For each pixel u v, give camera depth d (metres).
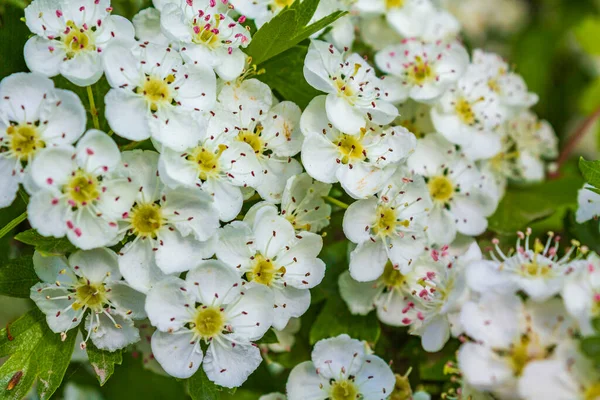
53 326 0.16
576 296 0.15
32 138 0.16
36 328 0.16
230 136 0.17
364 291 0.18
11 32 0.17
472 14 0.25
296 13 0.17
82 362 0.19
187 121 0.16
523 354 0.15
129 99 0.16
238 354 0.16
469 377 0.15
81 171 0.16
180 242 0.16
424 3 0.20
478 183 0.19
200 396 0.16
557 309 0.15
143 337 0.18
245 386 0.18
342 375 0.17
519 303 0.15
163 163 0.16
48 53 0.16
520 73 0.25
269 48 0.17
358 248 0.17
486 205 0.19
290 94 0.18
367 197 0.17
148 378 0.19
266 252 0.17
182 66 0.16
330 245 0.18
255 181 0.17
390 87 0.19
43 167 0.15
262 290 0.16
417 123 0.19
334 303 0.18
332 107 0.17
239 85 0.17
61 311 0.16
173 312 0.16
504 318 0.15
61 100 0.16
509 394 0.15
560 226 0.20
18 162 0.16
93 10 0.17
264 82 0.18
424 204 0.17
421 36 0.20
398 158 0.17
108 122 0.16
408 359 0.18
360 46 0.20
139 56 0.16
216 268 0.16
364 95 0.17
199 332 0.16
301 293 0.17
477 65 0.20
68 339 0.16
